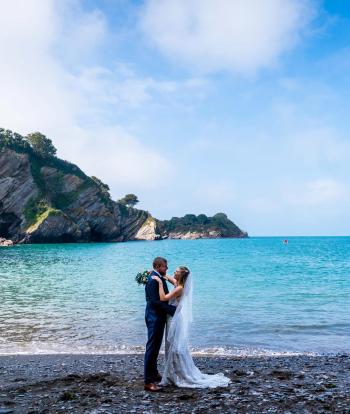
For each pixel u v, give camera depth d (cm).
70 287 3072
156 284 859
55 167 15550
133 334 1580
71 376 965
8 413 678
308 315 1908
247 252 9112
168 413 667
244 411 673
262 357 1252
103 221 16038
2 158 13138
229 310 2034
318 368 1080
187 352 865
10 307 2180
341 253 8694
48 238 13588
